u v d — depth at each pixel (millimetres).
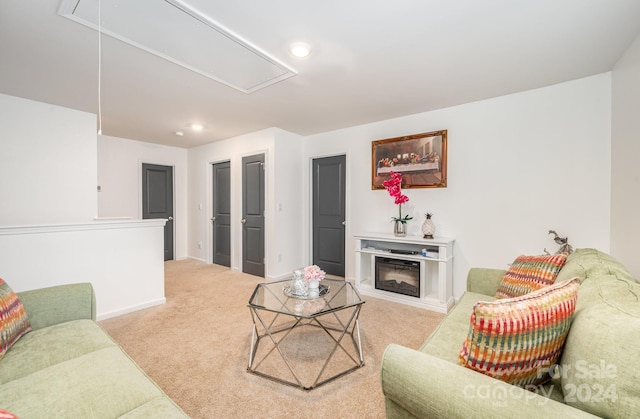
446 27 1751
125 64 2213
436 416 831
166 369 1849
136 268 2846
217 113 3389
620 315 795
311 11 1596
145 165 5109
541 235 2707
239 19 1662
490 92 2775
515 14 1634
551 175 2648
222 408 1500
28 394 1003
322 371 1689
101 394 1011
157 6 1546
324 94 2803
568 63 2229
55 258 2363
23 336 1408
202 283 3904
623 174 2129
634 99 1944
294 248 4387
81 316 1688
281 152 4148
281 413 1466
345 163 4129
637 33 1827
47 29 1765
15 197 2941
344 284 2383
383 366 969
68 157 3234
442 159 3191
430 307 2922
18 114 2938
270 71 2309
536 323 856
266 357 1986
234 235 4684
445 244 2850
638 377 644
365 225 3859
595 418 679
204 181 5262
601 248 2443
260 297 2029
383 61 2162
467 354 913
